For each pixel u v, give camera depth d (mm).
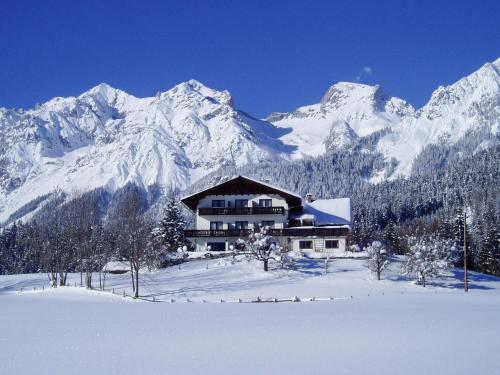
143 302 50219
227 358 20453
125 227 79250
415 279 66000
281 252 69562
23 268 125312
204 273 68125
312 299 50812
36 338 24781
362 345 22969
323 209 88750
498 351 21625
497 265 104312
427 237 73250
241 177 84312
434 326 28594
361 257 75125
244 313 36812
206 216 83625
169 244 87750
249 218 83188
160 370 18594
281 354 21141
